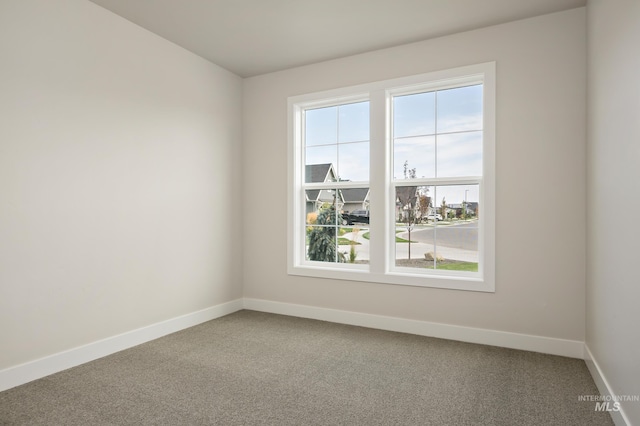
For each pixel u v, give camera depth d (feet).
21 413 7.00
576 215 9.88
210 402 7.44
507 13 10.16
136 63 10.84
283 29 11.12
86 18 9.53
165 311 11.73
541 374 8.79
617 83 6.66
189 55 12.62
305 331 12.08
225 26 10.96
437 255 11.97
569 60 9.95
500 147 10.70
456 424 6.70
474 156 11.46
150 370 9.00
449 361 9.59
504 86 10.67
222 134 14.02
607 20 7.38
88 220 9.58
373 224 12.55
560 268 10.05
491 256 10.76
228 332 11.96
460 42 11.27
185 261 12.45
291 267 14.03
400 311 12.12
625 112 6.16
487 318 10.89
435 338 11.41
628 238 5.98
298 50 12.55
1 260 7.92
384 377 8.64
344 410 7.16
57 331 8.91
